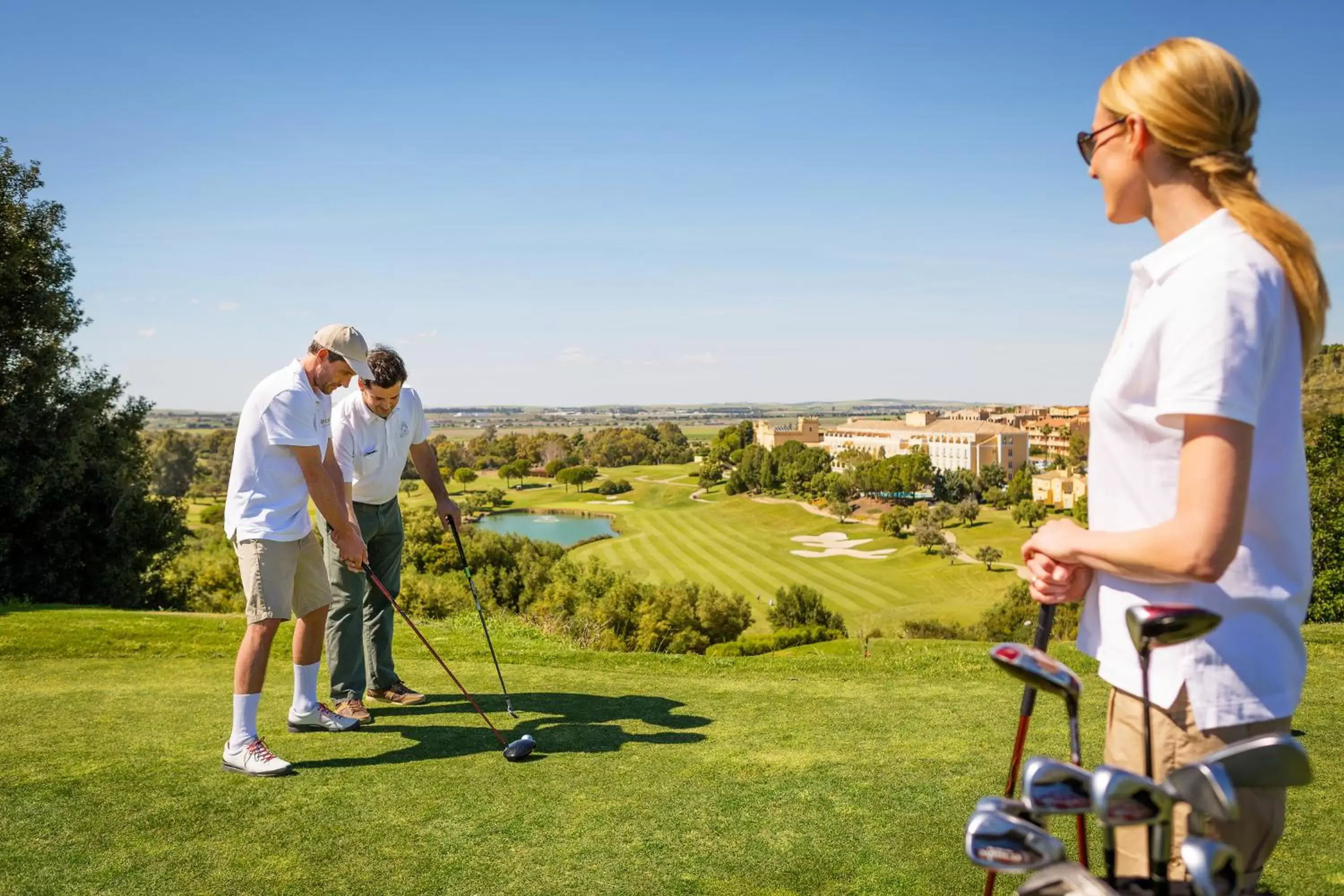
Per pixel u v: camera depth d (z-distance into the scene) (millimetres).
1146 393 1663
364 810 4090
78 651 8031
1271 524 1602
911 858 3469
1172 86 1655
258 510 4777
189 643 8414
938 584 82625
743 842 3664
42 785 4410
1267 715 1596
